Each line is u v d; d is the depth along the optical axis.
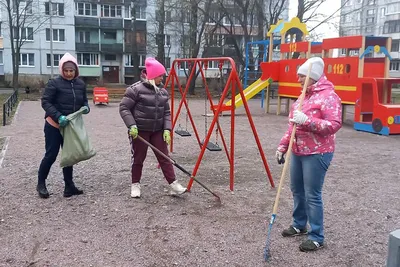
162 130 5.11
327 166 3.59
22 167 6.71
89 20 43.28
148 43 40.66
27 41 40.94
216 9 28.97
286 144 3.88
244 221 4.39
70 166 5.06
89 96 27.20
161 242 3.84
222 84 26.50
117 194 5.29
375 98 11.44
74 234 4.00
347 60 12.52
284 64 16.11
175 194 5.20
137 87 4.90
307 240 3.72
